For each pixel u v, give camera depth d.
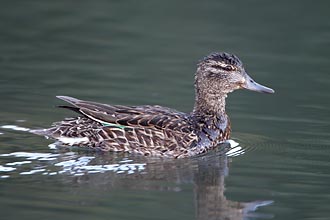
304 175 14.20
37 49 22.58
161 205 12.52
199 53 22.39
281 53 22.66
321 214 12.39
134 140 15.08
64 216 11.91
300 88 19.97
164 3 26.64
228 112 18.30
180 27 24.61
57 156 14.62
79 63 21.48
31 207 12.21
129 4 26.61
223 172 14.30
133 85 19.77
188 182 13.65
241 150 15.68
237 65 16.27
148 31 24.34
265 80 20.39
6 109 17.45
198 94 16.33
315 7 26.06
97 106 15.12
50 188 13.05
